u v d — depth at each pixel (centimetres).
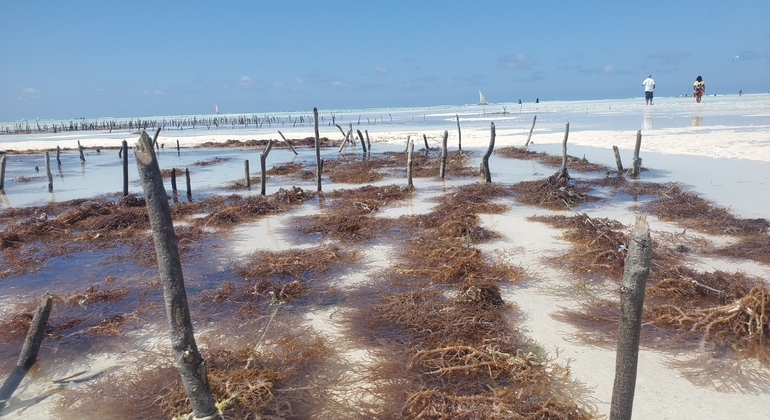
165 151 3027
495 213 1088
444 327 514
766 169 1466
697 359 461
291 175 1847
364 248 863
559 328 536
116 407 418
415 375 439
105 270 796
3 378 479
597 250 747
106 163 2439
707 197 1148
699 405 397
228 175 1900
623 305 267
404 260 782
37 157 2862
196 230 992
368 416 391
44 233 1026
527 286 660
